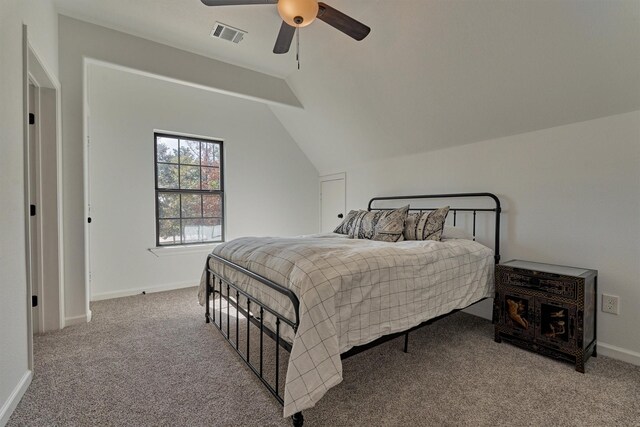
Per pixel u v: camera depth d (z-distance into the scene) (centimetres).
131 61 259
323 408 144
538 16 174
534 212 234
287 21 171
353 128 354
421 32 218
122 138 327
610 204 196
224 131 397
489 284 233
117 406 145
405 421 136
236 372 176
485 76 221
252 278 176
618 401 150
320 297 130
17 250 148
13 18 148
